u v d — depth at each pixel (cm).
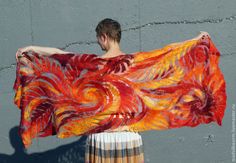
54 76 370
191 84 375
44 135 382
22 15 507
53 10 506
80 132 370
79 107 368
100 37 366
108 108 364
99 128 367
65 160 525
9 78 514
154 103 370
